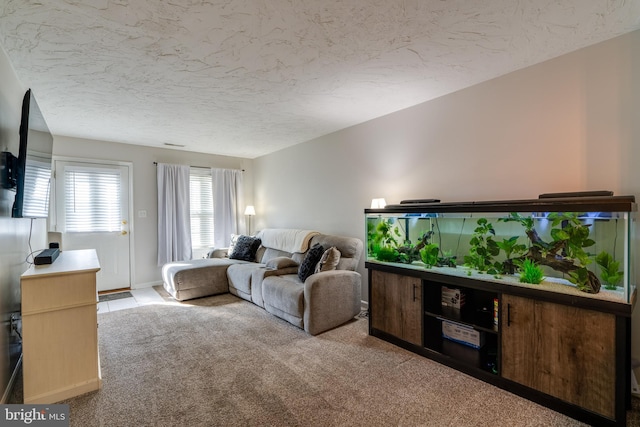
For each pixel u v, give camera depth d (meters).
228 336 2.84
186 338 2.80
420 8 1.65
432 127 3.00
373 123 3.59
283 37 1.91
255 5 1.60
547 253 1.83
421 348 2.43
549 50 2.12
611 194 1.75
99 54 2.08
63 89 2.65
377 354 2.46
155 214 4.94
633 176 1.92
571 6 1.65
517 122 2.41
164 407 1.82
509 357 1.95
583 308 1.66
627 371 1.65
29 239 2.67
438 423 1.67
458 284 2.19
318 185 4.42
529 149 2.35
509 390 1.95
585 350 1.66
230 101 2.99
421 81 2.59
